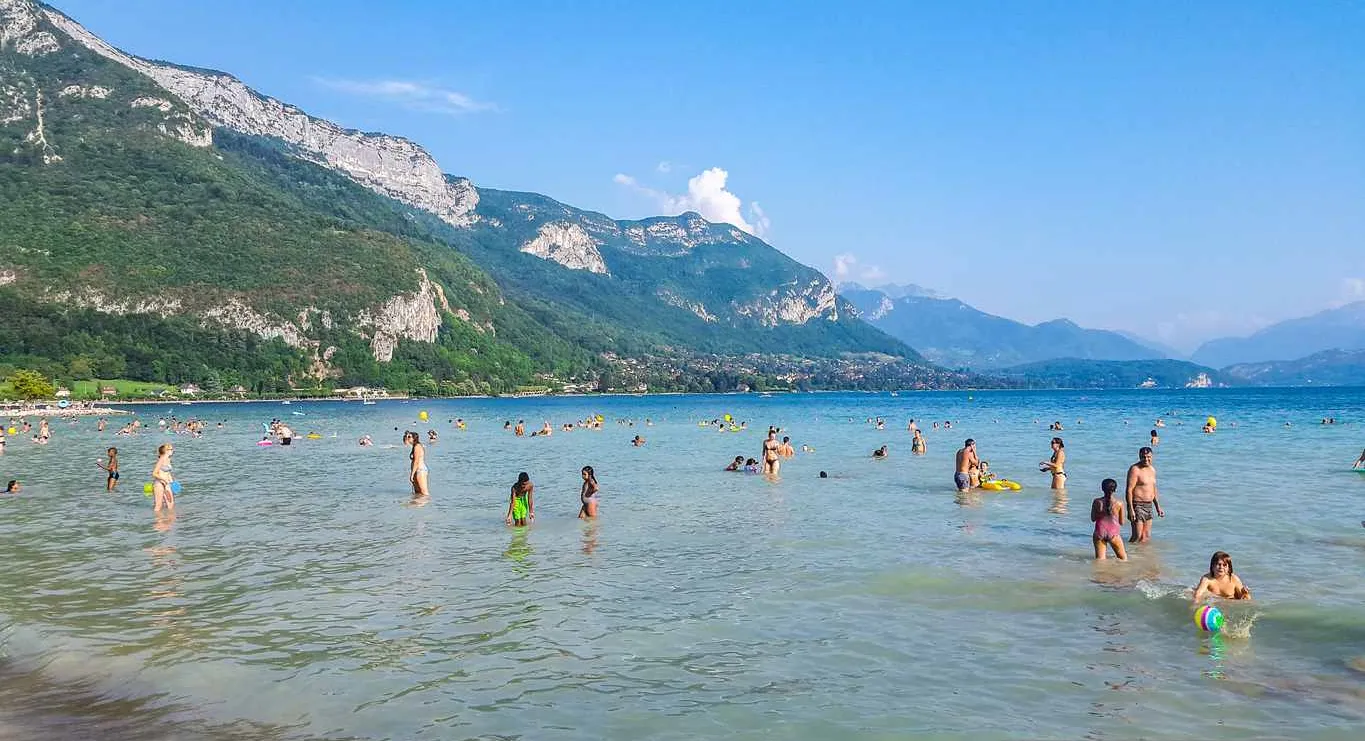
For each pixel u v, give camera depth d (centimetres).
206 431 7931
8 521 2397
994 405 16500
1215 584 1427
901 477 3428
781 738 901
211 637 1279
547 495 2948
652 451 5162
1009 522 2262
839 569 1694
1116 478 3294
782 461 4234
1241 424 7738
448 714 978
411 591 1545
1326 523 2175
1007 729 920
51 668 1161
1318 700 992
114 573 1706
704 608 1413
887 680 1071
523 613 1391
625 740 899
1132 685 1045
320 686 1075
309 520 2394
